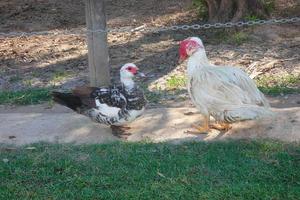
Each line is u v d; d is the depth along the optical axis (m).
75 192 3.84
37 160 4.18
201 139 4.40
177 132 4.52
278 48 6.43
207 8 7.37
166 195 3.77
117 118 4.33
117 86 4.35
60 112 5.10
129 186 3.88
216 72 4.27
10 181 3.97
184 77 5.75
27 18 7.90
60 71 6.12
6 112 5.16
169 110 4.89
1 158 4.23
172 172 3.98
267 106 4.32
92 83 5.28
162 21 7.57
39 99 5.42
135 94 4.30
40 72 6.12
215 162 4.08
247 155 4.15
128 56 6.42
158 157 4.17
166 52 6.47
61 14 8.02
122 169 4.04
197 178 3.91
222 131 4.49
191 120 4.69
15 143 4.46
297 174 3.94
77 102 4.41
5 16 7.98
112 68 6.09
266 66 5.91
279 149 4.21
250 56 6.21
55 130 4.63
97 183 3.91
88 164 4.11
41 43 6.98
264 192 3.77
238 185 3.83
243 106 4.20
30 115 4.94
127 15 7.91
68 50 6.71
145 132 4.54
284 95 5.25
